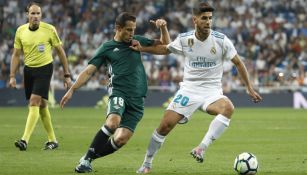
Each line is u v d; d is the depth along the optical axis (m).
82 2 57.94
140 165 16.33
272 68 51.06
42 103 19.97
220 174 14.79
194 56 15.01
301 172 15.13
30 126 19.52
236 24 56.22
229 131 27.67
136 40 14.81
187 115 14.95
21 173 14.63
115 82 14.72
